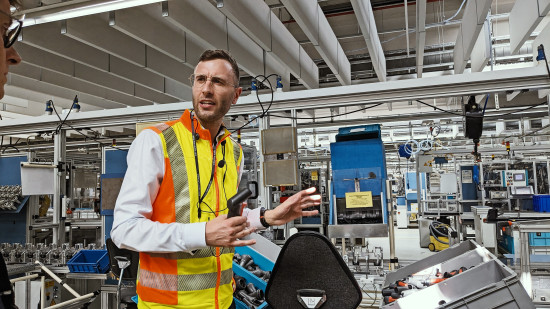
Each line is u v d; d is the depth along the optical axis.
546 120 8.00
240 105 3.88
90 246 3.83
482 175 7.75
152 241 0.93
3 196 4.38
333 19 5.12
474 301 1.77
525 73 3.10
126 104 6.76
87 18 3.79
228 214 0.96
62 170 4.37
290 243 1.57
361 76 7.11
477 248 2.68
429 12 4.97
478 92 3.32
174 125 1.15
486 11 3.27
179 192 1.09
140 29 3.71
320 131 9.55
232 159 1.31
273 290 1.60
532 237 6.66
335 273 1.54
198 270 1.09
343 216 3.82
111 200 4.16
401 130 9.95
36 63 4.50
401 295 2.22
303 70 5.35
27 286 3.06
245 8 3.56
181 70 5.46
